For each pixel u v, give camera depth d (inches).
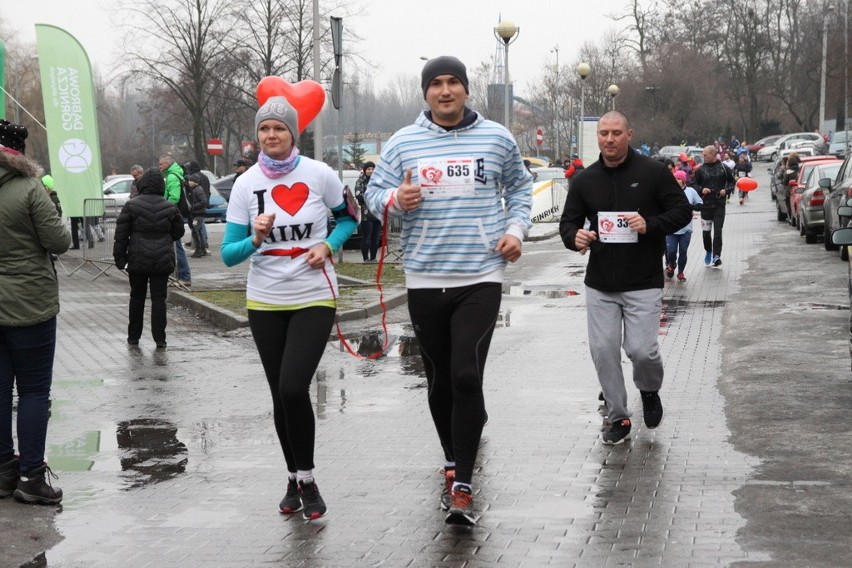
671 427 347.6
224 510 272.7
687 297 692.7
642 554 230.7
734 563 223.9
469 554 233.8
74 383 459.2
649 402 341.4
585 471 298.7
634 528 248.4
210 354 536.4
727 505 264.1
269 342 264.7
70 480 305.3
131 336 570.3
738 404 376.2
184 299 748.6
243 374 477.1
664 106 3425.2
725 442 327.0
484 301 259.9
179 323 661.9
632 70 3503.9
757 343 501.0
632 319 331.6
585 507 265.6
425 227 261.6
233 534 252.7
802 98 3814.0
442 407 278.5
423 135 264.4
